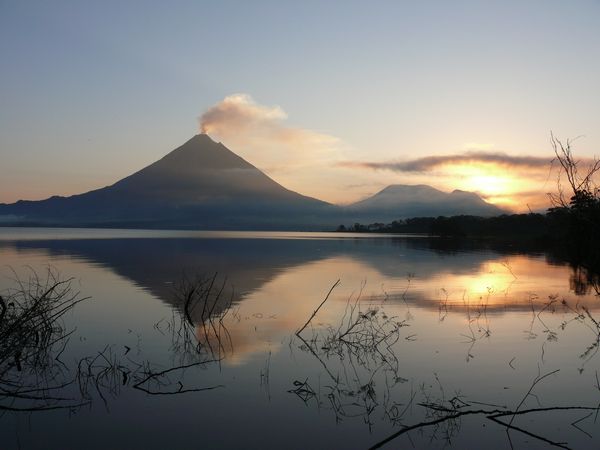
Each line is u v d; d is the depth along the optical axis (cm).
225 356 1098
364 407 800
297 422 741
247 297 1991
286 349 1156
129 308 1698
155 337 1277
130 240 9000
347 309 1698
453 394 854
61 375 966
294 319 1523
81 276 2680
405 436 690
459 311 1638
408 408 794
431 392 864
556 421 732
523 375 952
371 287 2292
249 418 759
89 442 679
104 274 2797
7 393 837
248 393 866
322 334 1309
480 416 754
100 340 1243
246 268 3291
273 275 2855
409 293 2077
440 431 703
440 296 1988
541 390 869
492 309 1669
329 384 909
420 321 1468
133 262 3712
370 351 1129
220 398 842
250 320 1506
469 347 1159
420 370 988
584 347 1151
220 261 3906
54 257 4181
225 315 1589
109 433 707
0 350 919
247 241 9306
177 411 786
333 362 1050
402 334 1297
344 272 3041
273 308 1727
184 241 8931
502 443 664
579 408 779
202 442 676
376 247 6744
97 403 821
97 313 1603
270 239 10912
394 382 919
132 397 847
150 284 2344
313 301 1883
